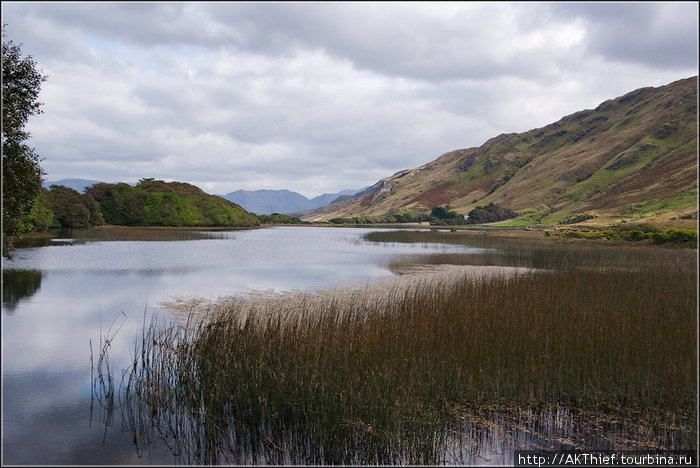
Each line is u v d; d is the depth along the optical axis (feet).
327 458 24.95
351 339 32.42
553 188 448.65
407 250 136.98
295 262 103.50
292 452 25.59
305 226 400.26
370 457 24.88
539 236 187.62
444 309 40.32
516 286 52.90
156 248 135.44
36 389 31.78
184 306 55.88
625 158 429.38
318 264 99.96
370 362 29.63
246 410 27.43
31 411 28.76
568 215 336.08
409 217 501.97
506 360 32.48
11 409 28.99
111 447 25.35
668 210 247.70
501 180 609.83
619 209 294.25
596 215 279.08
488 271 87.92
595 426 27.99
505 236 196.85
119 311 53.42
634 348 33.50
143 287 69.36
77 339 42.70
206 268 91.71
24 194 65.05
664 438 26.66
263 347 30.73
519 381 30.96
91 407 29.45
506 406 29.99
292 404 26.30
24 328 46.42
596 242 144.25
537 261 104.12
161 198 271.90
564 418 28.81
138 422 27.96
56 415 28.25
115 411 29.17
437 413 27.09
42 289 67.41
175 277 79.61
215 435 26.66
